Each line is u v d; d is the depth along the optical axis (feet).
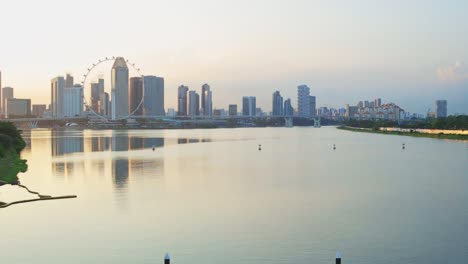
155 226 212.23
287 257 170.91
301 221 221.66
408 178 361.92
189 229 207.51
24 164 452.35
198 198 277.85
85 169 423.64
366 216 231.09
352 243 187.01
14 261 167.32
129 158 536.42
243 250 178.70
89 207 251.19
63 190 305.32
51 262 166.40
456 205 256.93
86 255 173.37
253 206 255.29
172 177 369.09
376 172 401.29
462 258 169.68
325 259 168.86
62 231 203.92
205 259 169.27
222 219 225.56
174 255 173.47
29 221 220.64
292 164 469.16
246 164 468.75
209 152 631.15
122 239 192.44
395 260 167.84
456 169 421.18
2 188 310.24
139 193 294.46
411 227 210.18
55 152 630.74
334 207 252.42
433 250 178.40
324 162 488.85
